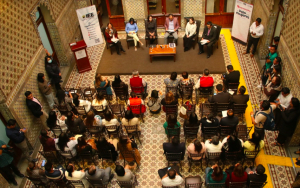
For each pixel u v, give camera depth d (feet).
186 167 21.63
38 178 19.22
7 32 21.39
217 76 30.99
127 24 35.81
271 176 20.56
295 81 20.92
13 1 22.25
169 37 35.86
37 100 24.03
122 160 22.47
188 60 33.47
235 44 35.70
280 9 27.43
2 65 20.56
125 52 35.99
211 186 18.30
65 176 19.20
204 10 37.24
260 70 30.94
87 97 28.02
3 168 20.06
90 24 36.14
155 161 22.39
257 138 18.53
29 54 24.64
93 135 24.80
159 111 26.30
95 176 18.33
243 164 21.36
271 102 22.99
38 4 26.35
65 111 25.25
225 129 21.25
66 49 34.06
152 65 33.12
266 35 30.19
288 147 22.26
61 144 20.21
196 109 26.63
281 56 24.32
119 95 27.04
